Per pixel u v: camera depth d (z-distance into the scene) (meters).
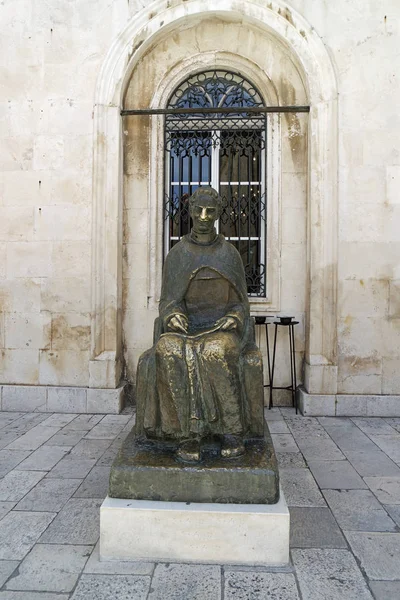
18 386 5.72
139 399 2.88
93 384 5.64
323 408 5.46
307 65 5.59
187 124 6.16
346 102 5.57
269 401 5.82
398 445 4.39
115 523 2.42
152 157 5.99
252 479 2.45
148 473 2.49
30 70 5.80
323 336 5.59
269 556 2.39
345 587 2.21
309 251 5.69
